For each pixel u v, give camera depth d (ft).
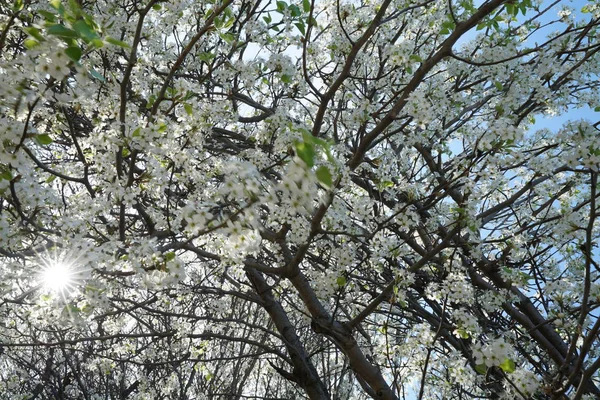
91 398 30.27
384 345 16.83
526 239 18.11
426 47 24.02
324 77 20.16
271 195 8.28
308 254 20.89
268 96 23.82
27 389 32.42
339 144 16.98
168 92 16.15
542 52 16.93
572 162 12.14
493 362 10.03
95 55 16.55
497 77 17.74
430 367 16.35
